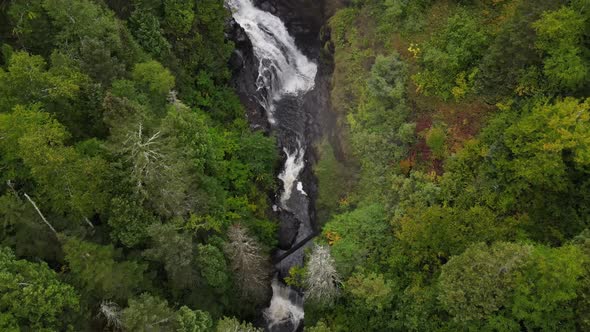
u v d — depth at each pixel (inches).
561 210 1136.2
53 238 1077.1
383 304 1221.1
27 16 1270.9
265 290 1475.1
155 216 1175.6
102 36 1346.0
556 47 1181.7
